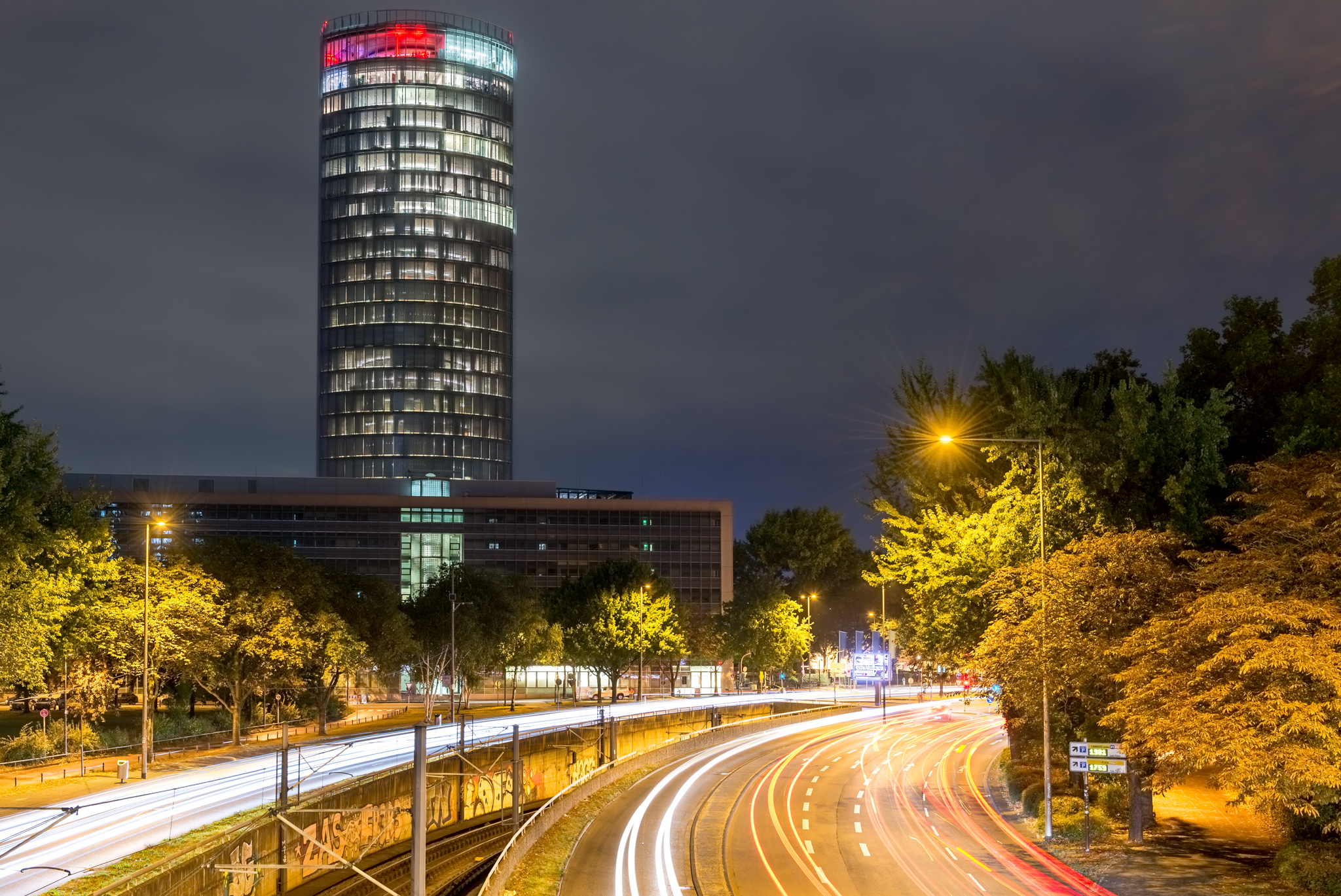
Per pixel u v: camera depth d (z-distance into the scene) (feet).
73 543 209.97
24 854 138.62
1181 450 162.61
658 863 155.02
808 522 642.22
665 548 651.25
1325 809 130.41
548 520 653.30
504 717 358.43
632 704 426.10
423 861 112.16
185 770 214.69
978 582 182.80
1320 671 104.01
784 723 374.84
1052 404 169.89
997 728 361.51
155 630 227.20
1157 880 130.31
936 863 149.48
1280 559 124.26
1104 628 146.41
